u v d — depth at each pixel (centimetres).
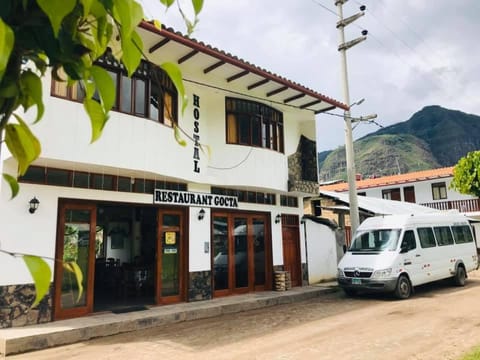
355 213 1400
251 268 1213
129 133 850
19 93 87
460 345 645
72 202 838
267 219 1295
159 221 1000
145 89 911
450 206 2769
